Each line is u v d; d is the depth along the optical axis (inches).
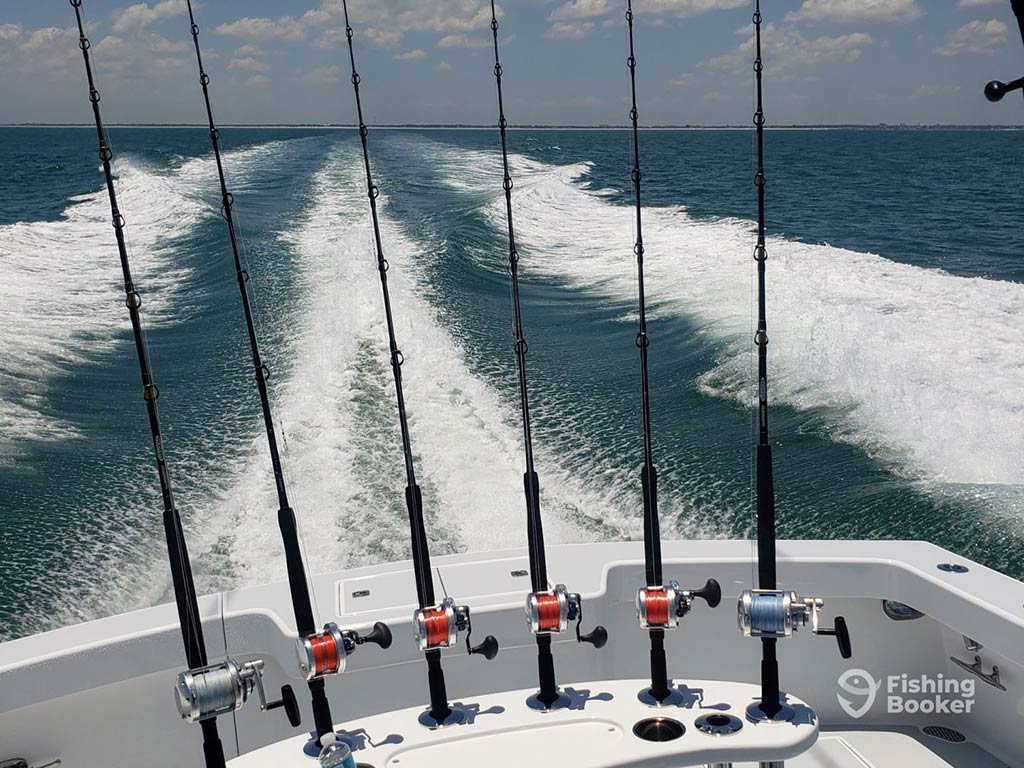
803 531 270.5
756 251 76.7
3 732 90.0
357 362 403.5
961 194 1120.8
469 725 72.2
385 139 1759.4
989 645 90.7
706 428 338.6
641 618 73.0
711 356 415.5
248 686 69.1
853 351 397.4
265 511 283.4
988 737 101.3
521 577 101.1
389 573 103.9
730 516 274.4
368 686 96.0
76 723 92.4
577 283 592.4
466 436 331.3
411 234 685.9
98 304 541.3
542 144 1902.1
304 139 1750.7
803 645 105.2
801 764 99.1
